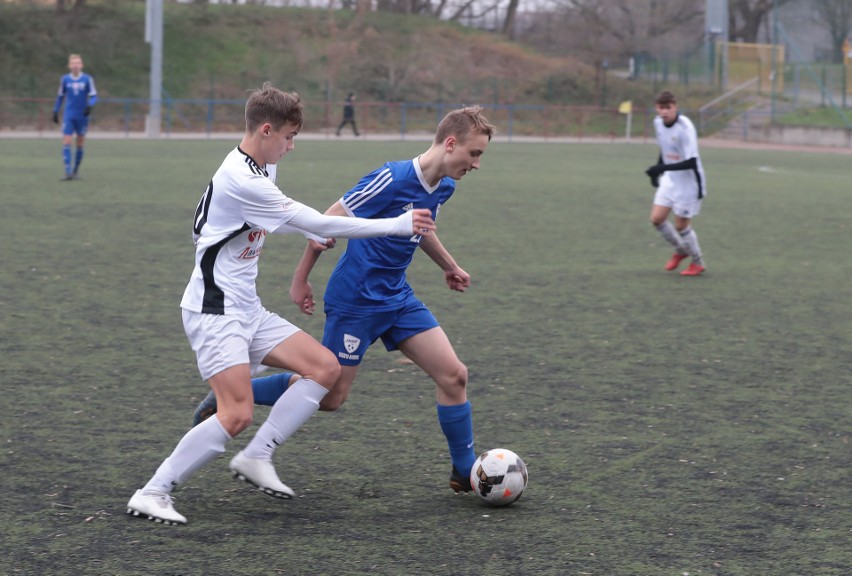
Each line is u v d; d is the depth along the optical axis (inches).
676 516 399.5
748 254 1189.7
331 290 418.3
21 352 650.2
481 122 402.0
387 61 4845.0
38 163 2274.9
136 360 638.5
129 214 1398.9
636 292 925.8
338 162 2519.7
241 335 387.5
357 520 390.9
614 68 5388.8
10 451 463.2
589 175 2372.0
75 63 1841.8
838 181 2292.1
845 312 848.9
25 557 348.5
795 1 4520.2
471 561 351.3
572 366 649.0
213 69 4584.2
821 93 4239.7
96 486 422.0
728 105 4680.1
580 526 387.2
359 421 524.1
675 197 1013.2
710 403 569.6
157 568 341.1
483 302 860.6
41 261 1003.3
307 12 5182.1
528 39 5634.8
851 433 517.0
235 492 422.0
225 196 378.3
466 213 1552.7
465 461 416.5
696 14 5447.8
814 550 367.2
